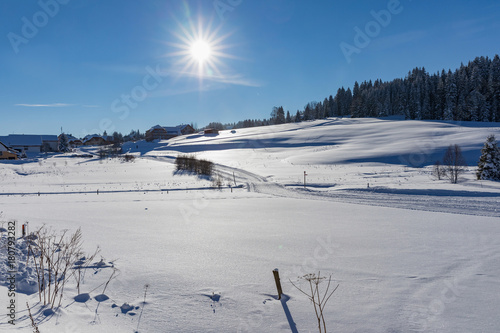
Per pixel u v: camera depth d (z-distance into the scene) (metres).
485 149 29.02
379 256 8.26
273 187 31.80
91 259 7.45
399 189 24.08
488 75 110.06
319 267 7.38
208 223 12.96
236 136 107.12
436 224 12.77
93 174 44.81
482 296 5.77
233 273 6.91
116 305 5.26
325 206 18.75
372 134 78.00
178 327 4.65
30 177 41.53
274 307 5.34
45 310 4.82
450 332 4.57
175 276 6.66
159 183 36.41
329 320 4.91
